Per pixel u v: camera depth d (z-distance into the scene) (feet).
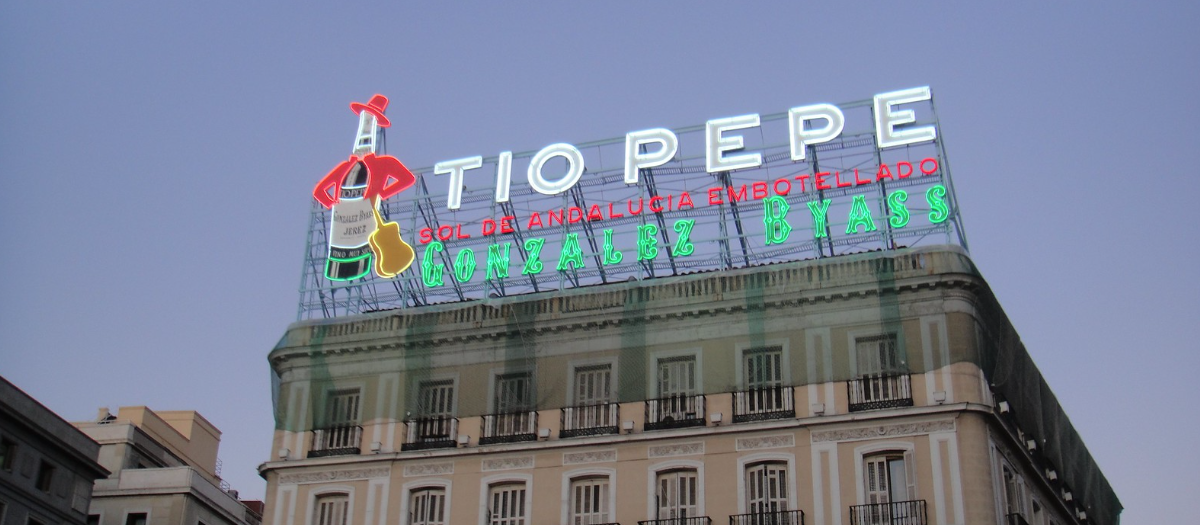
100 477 191.62
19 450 170.71
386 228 160.86
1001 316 144.46
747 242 151.02
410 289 159.22
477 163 162.30
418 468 144.77
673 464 136.36
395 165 164.55
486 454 143.13
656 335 145.18
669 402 140.97
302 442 150.41
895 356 135.95
